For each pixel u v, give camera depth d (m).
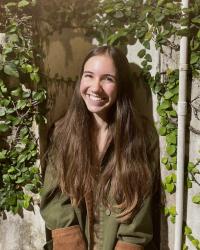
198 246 1.82
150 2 1.72
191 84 1.72
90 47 1.95
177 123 1.77
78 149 1.79
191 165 1.77
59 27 1.88
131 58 1.84
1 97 1.84
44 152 1.93
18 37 1.76
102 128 1.83
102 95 1.70
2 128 1.87
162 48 1.74
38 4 1.79
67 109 1.97
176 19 1.68
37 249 2.04
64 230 1.83
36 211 1.98
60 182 1.81
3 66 1.76
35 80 1.78
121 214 1.75
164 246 1.92
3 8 1.77
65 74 1.96
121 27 1.82
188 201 1.83
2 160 1.93
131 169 1.75
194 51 1.69
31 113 1.86
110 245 1.80
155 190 1.86
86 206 1.83
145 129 1.83
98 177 1.81
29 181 1.94
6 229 2.06
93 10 1.86
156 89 1.77
